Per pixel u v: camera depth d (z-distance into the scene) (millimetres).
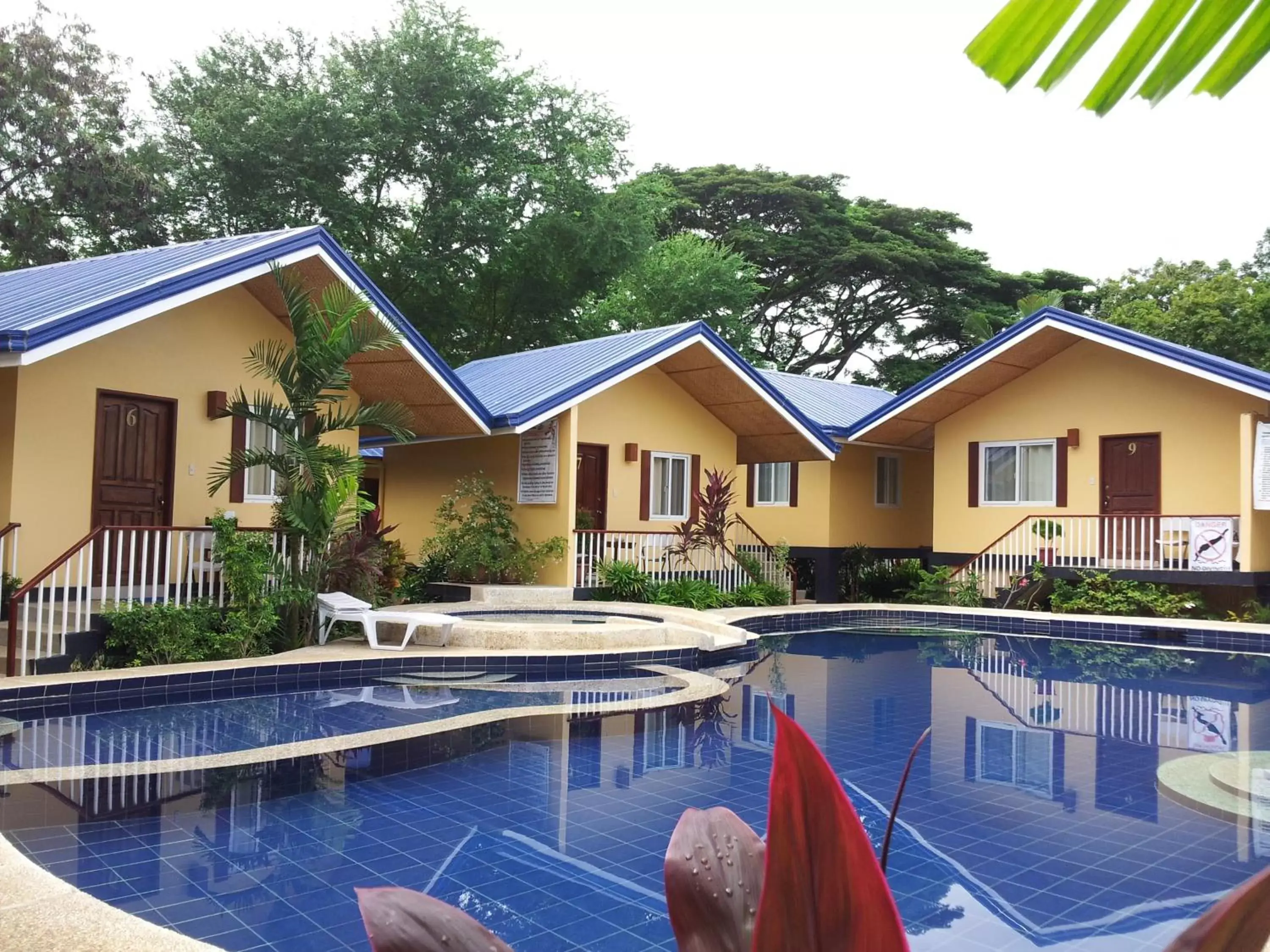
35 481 11633
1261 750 7977
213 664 10195
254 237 14023
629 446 18984
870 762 7551
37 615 10688
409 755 7488
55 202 26688
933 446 22547
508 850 5367
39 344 10359
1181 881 4984
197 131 27031
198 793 6379
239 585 11156
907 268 38750
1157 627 15203
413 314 30844
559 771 7070
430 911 1380
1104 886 4914
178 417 13117
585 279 32781
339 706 9500
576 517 18094
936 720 9219
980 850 5457
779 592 19266
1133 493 18359
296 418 11688
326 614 12008
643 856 5289
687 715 9234
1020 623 16469
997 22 1259
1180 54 1258
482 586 16750
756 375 18766
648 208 32562
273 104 27078
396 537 20938
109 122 27922
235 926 4320
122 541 10789
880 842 5578
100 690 9227
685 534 18406
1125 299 35312
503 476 18562
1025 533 19594
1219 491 17266
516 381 19109
